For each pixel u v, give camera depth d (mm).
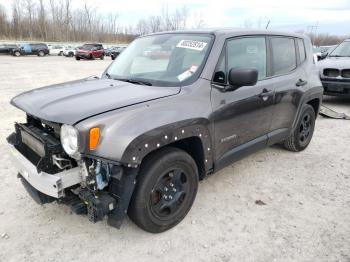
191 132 3109
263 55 4148
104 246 3004
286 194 3938
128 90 3213
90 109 2727
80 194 2816
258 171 4547
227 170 4559
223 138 3547
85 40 68812
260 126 4109
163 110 2934
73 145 2617
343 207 3656
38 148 2932
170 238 3117
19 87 12359
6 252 2918
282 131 4578
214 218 3428
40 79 15039
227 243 3057
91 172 2771
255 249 2977
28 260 2828
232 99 3553
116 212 2783
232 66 3656
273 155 5129
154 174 2906
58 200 2914
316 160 4969
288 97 4477
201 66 3393
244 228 3273
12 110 8008
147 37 4320
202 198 3807
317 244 3035
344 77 8234
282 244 3041
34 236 3129
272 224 3340
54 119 2672
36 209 3557
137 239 3096
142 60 3881
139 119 2752
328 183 4230
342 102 9414
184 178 3232
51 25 66438
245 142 3932
